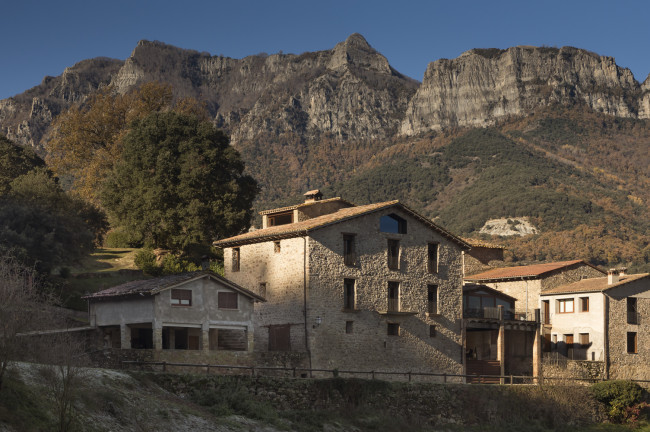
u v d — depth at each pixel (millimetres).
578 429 56031
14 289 33000
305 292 55031
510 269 77438
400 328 59281
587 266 75250
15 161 107625
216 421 39250
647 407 62062
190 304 48438
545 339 70812
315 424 44031
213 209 80250
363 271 58125
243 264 61250
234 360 49312
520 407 55812
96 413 34188
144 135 83188
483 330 68062
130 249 84312
